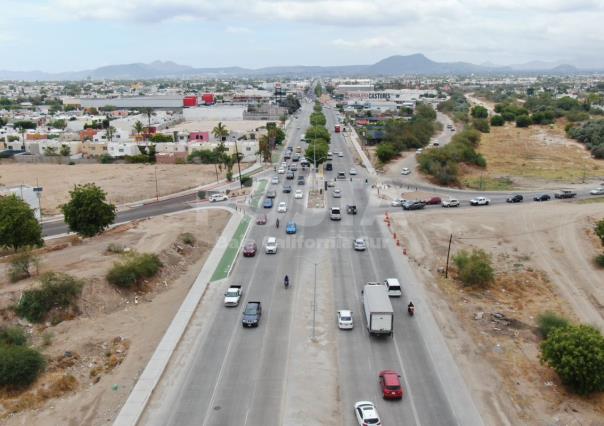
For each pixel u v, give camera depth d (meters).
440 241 79.19
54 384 42.19
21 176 130.00
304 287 61.97
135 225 84.69
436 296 60.09
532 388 42.81
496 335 51.56
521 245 79.12
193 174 130.75
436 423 38.31
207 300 58.59
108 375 44.09
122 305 56.94
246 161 150.38
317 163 139.25
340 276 65.19
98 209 73.94
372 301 51.28
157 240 73.00
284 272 66.50
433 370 45.12
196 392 41.84
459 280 65.25
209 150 153.38
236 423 38.16
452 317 55.00
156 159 152.38
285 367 45.38
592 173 134.75
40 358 43.91
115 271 58.59
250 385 42.72
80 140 182.38
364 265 68.94
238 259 70.94
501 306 58.81
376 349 48.44
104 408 39.75
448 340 50.22
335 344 49.22
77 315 53.97
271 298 59.09
